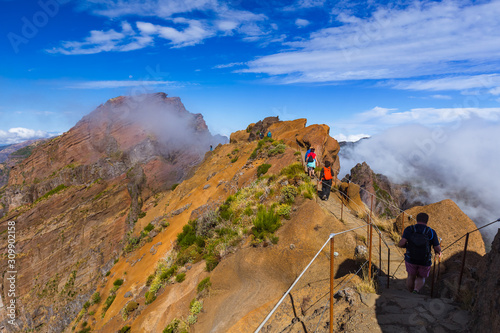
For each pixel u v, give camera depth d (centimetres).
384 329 447
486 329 345
